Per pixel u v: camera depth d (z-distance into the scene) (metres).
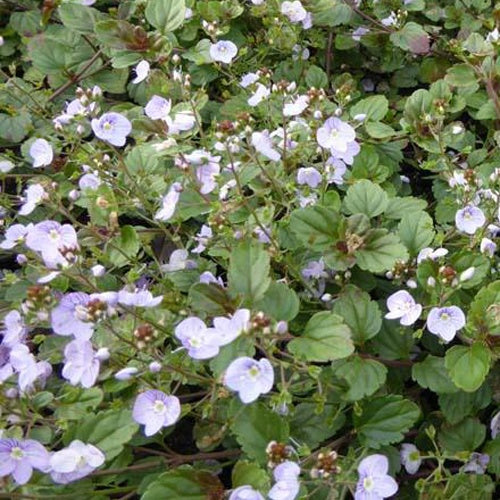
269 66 0.31
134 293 0.19
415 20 0.34
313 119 0.22
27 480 0.17
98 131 0.22
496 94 0.27
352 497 0.20
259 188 0.22
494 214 0.22
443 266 0.20
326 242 0.21
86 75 0.29
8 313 0.22
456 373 0.19
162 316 0.20
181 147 0.22
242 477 0.17
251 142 0.21
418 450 0.21
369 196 0.23
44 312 0.19
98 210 0.22
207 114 0.28
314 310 0.22
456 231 0.23
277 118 0.26
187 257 0.23
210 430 0.20
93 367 0.18
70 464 0.17
